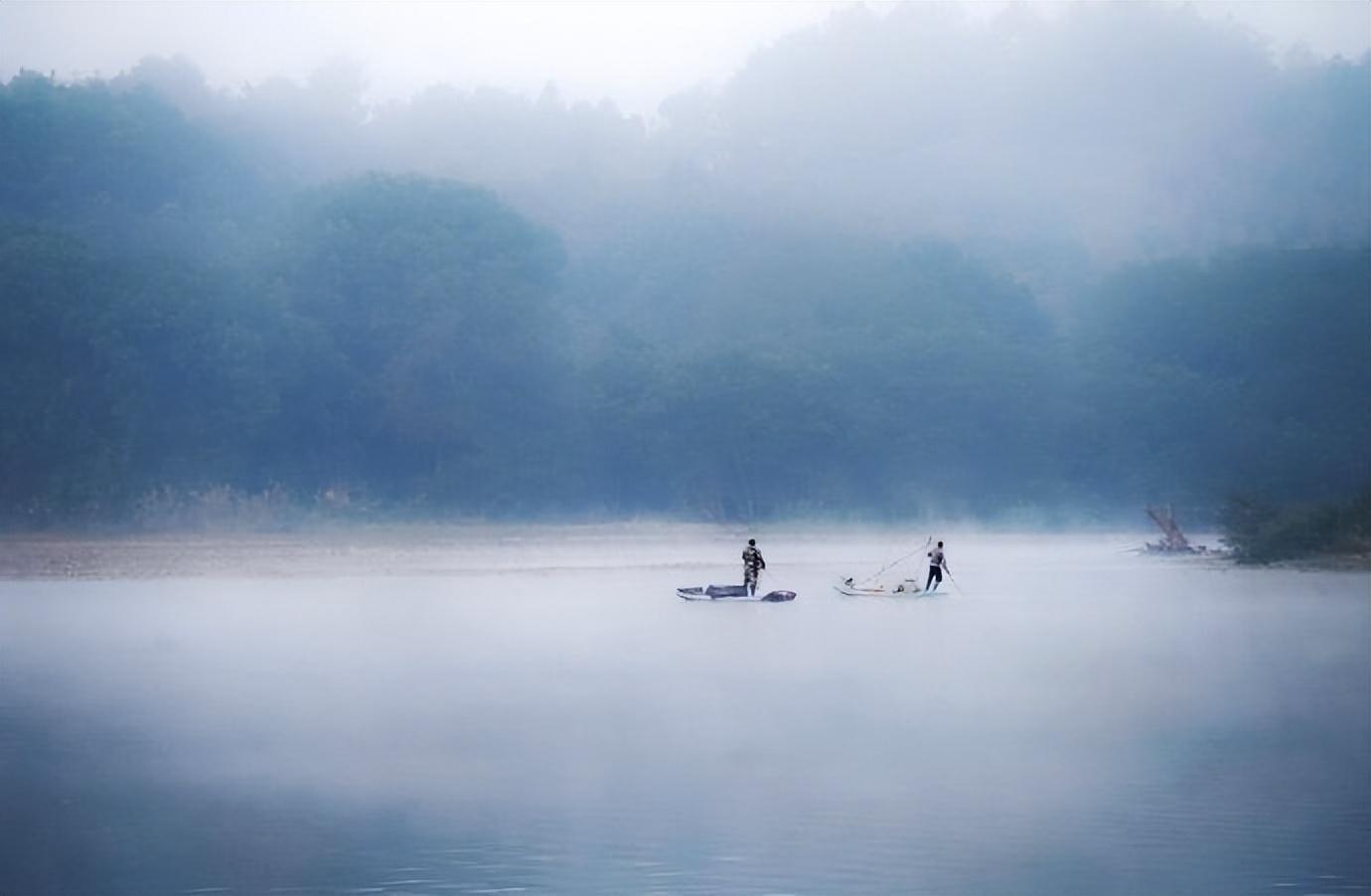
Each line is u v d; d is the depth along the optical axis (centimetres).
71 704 2775
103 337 10406
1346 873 1619
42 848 1733
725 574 7256
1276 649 3694
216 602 5409
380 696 2883
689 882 1591
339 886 1585
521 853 1706
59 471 10088
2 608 5097
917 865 1653
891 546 10375
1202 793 1998
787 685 3045
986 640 3969
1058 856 1680
